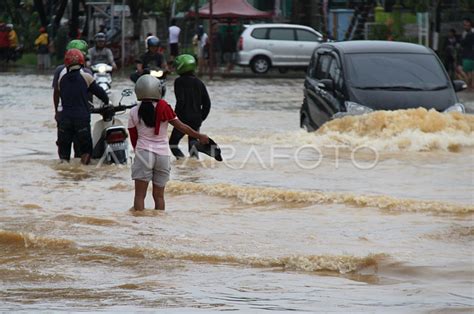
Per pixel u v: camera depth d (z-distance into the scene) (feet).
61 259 67.21
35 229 75.46
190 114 113.91
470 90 247.50
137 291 58.65
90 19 361.51
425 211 83.76
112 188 95.35
